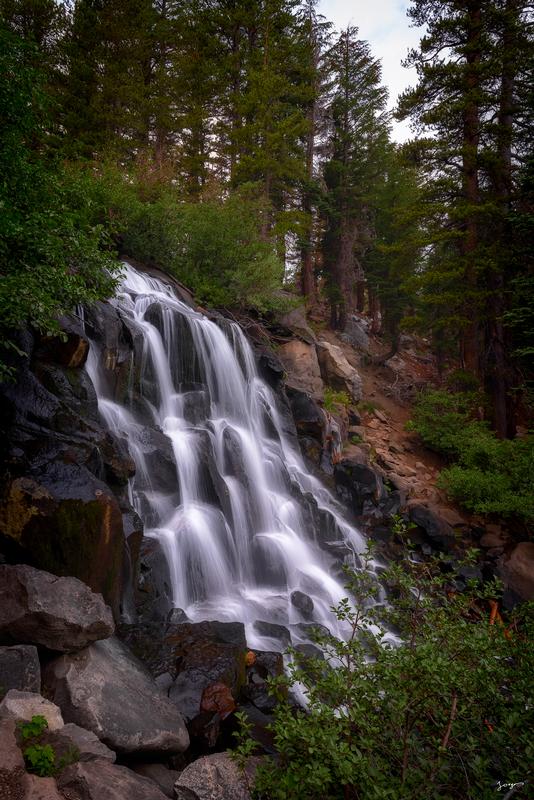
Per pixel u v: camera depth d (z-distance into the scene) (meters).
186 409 11.36
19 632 4.38
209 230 17.03
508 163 19.77
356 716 3.09
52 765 3.29
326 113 32.19
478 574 13.45
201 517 9.09
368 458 17.53
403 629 4.27
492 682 3.28
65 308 6.59
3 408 6.26
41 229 5.99
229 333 14.18
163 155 24.61
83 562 5.67
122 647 5.45
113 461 7.24
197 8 26.69
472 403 20.25
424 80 19.83
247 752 3.30
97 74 23.89
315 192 28.36
